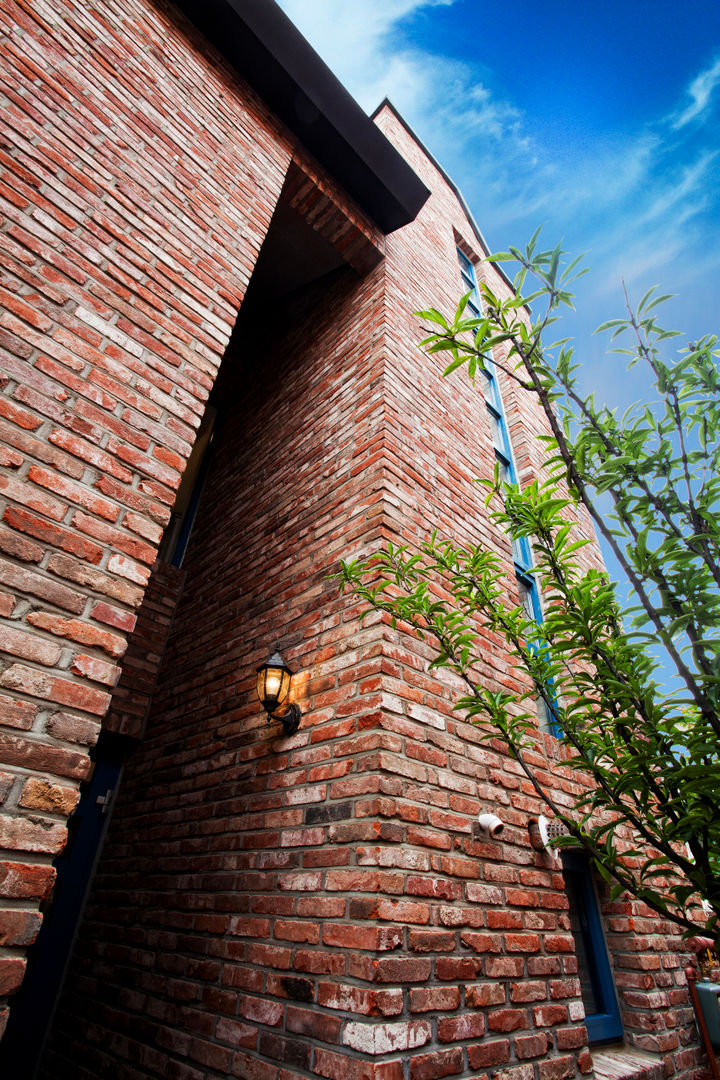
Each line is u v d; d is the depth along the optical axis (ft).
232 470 13.97
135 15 8.87
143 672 11.92
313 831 6.07
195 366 6.59
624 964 9.00
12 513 4.39
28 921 3.40
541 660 4.45
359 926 5.02
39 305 5.36
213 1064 5.74
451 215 21.27
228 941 6.44
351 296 12.71
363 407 9.70
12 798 3.60
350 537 8.18
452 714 7.14
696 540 3.11
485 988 5.56
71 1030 8.34
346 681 6.81
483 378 17.78
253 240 8.63
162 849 8.61
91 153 6.85
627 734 3.46
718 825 2.93
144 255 6.77
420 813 5.89
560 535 4.01
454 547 9.00
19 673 3.96
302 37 10.75
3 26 6.63
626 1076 7.34
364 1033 4.50
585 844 3.68
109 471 5.19
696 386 3.31
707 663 3.04
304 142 11.82
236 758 8.05
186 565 13.87
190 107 9.04
